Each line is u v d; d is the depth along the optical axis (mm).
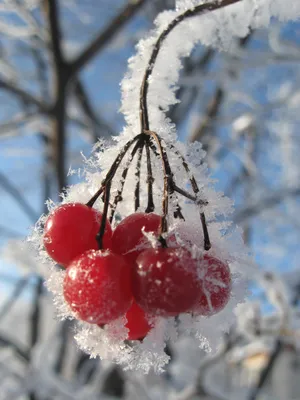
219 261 51
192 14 71
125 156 62
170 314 47
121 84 72
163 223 49
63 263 54
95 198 55
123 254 51
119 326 51
